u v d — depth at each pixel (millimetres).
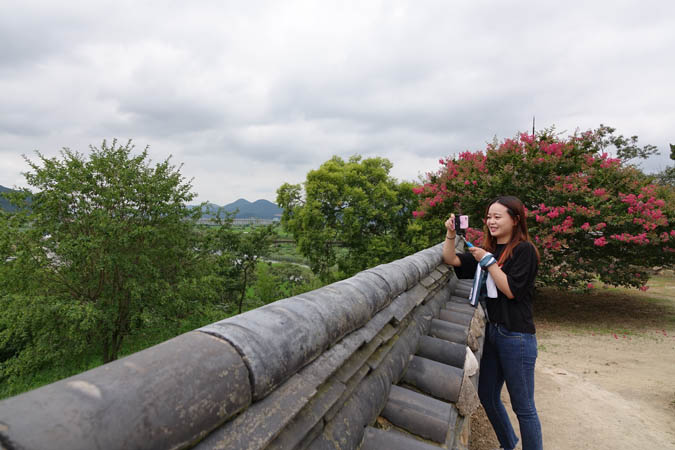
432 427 1658
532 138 10930
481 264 2244
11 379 16969
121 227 18266
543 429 4055
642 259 10234
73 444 531
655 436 3900
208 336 977
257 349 1019
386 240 28297
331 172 28375
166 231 20062
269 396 1059
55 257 17875
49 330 17406
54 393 596
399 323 2393
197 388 785
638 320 9711
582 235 10219
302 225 28453
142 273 19234
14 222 17500
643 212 9117
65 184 17750
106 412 603
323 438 1200
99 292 19188
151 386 704
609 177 10336
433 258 4148
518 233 2275
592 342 7734
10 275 17094
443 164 12672
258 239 32125
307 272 41125
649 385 5242
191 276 21891
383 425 1694
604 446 3727
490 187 10797
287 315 1293
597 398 4840
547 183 10492
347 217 27266
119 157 20188
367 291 2012
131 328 20828
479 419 3943
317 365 1342
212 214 28797
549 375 5688
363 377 1651
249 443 875
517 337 2217
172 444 698
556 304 11773
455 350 2396
